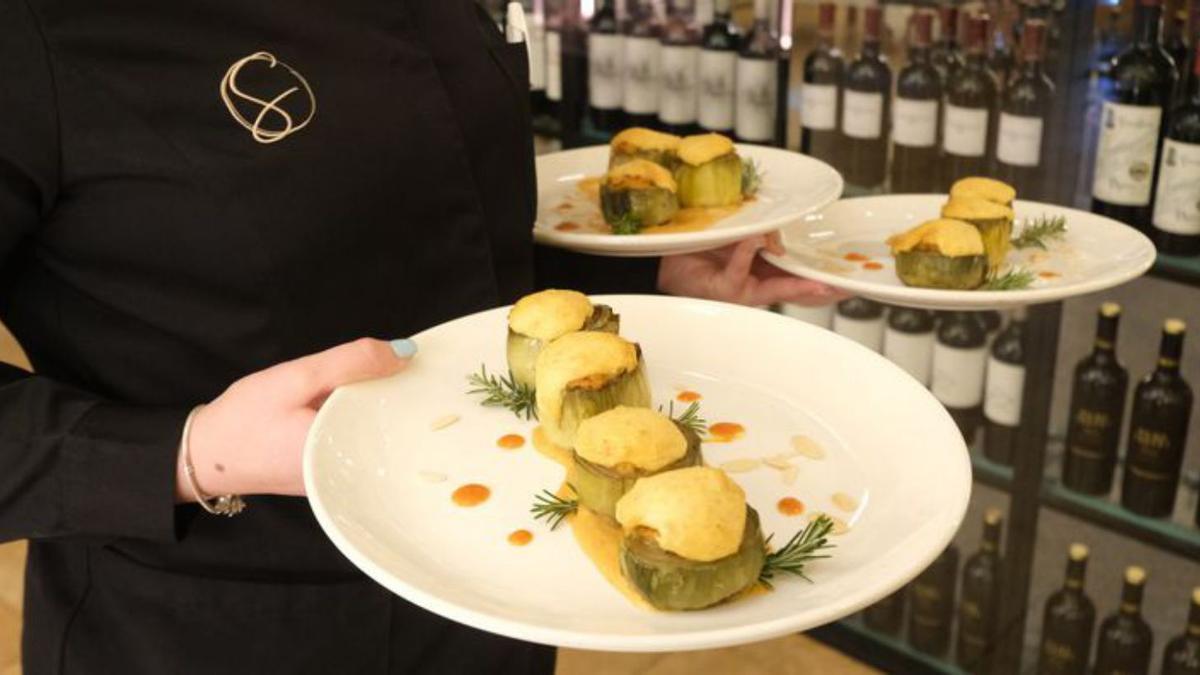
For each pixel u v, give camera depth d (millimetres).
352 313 1090
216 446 936
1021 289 1419
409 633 1189
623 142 1646
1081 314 2129
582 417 1008
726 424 1062
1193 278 1878
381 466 972
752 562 830
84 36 924
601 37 2574
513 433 1036
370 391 1024
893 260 1550
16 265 1023
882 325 2387
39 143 927
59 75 920
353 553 816
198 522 1098
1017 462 2211
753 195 1586
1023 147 2023
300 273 1039
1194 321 2037
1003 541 2320
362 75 1047
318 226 1034
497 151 1204
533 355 1081
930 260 1434
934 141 2207
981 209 1501
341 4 1037
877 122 2240
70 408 950
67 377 1061
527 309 1103
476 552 902
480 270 1169
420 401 1051
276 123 1004
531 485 979
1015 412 2195
